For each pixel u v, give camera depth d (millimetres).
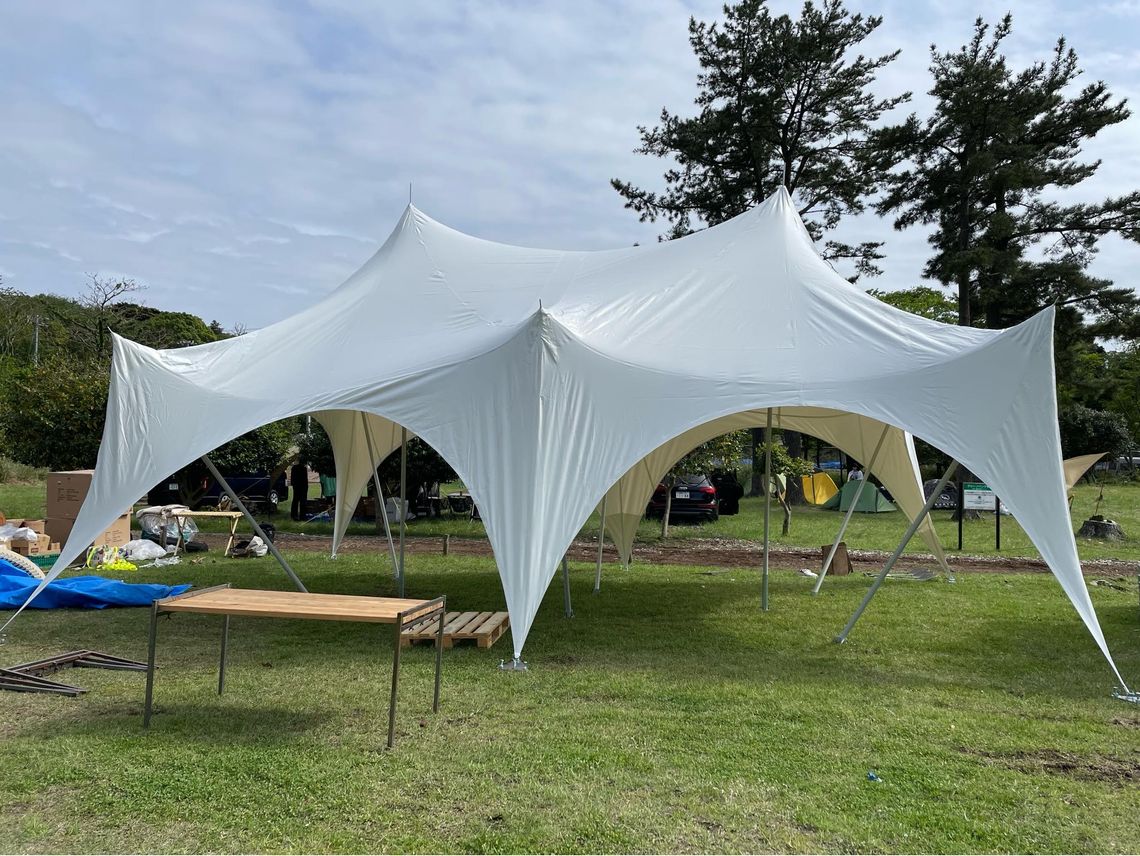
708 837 3271
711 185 25406
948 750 4344
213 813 3400
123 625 7102
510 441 5996
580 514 5887
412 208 10219
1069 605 8773
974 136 22938
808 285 8094
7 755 3998
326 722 4605
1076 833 3377
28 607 7703
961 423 6031
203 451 6359
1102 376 29594
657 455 10523
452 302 8492
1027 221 23172
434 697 4949
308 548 12789
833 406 6180
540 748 4230
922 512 6734
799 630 7438
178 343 29906
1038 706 5191
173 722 4559
